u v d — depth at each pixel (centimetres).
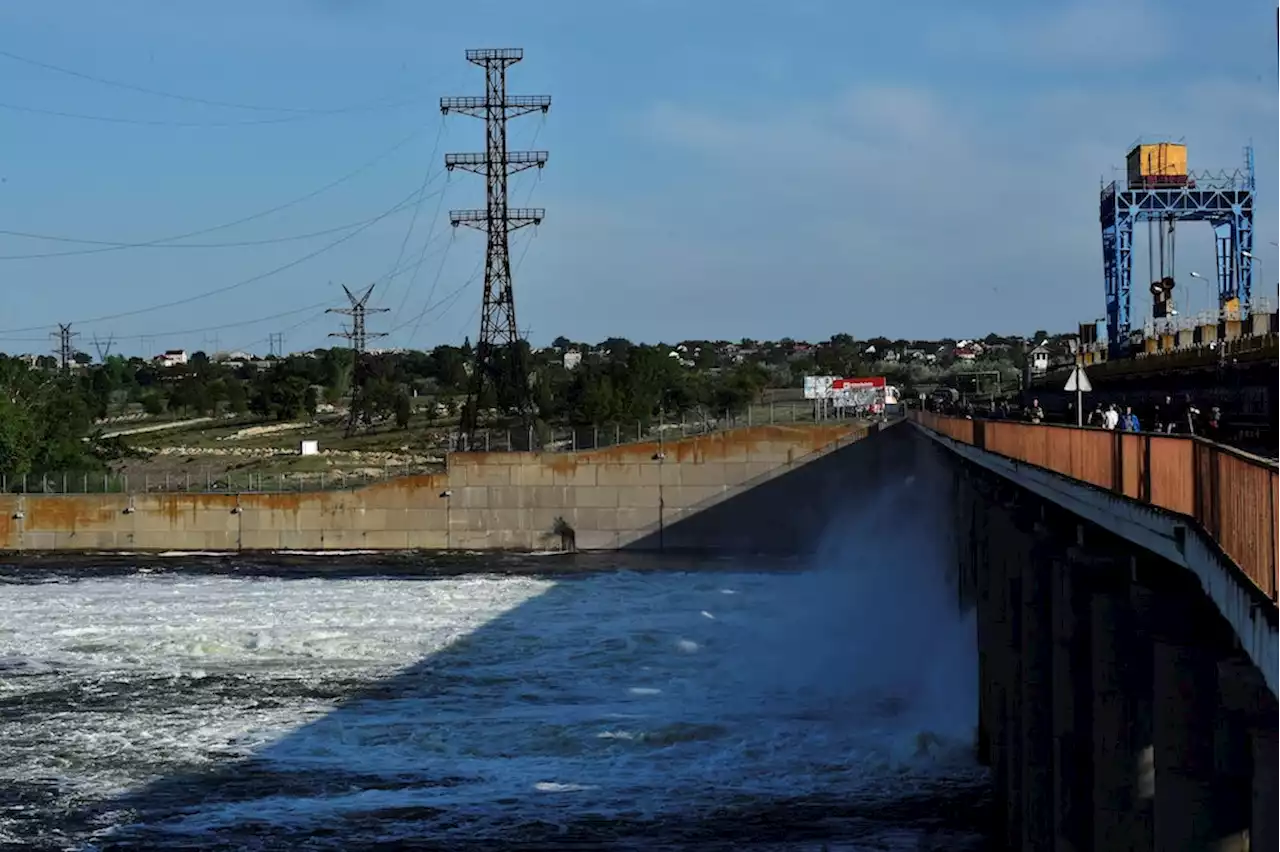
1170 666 2022
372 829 4209
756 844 3988
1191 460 1991
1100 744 2556
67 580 9681
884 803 4328
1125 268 9706
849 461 10869
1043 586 3481
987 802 4300
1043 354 15962
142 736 5275
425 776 4719
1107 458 2561
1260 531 1551
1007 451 4094
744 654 6625
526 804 4394
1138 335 9688
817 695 5669
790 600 8375
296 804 4447
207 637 7288
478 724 5347
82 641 7212
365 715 5550
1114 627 2530
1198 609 2075
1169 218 9712
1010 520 3931
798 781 4544
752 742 4994
